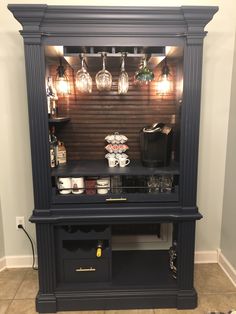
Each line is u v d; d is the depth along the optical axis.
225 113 1.92
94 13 1.33
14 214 2.00
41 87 1.40
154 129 1.66
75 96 1.86
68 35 1.37
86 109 1.88
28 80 1.39
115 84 1.85
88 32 1.37
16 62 1.81
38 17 1.31
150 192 1.60
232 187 1.88
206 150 1.96
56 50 1.51
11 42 1.78
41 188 1.49
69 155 1.93
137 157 1.95
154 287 1.65
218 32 1.82
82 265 1.67
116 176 1.67
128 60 1.69
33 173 1.48
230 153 1.91
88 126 1.91
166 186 1.65
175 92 1.82
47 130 1.44
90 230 1.63
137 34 1.38
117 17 1.34
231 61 1.86
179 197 1.54
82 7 1.31
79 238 1.62
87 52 1.54
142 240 2.08
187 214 1.54
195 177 1.51
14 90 1.84
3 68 1.81
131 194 1.54
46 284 1.60
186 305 1.63
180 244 1.59
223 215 2.02
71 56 1.49
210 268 2.03
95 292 1.62
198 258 2.09
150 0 1.78
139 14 1.34
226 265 1.96
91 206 1.54
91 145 1.93
